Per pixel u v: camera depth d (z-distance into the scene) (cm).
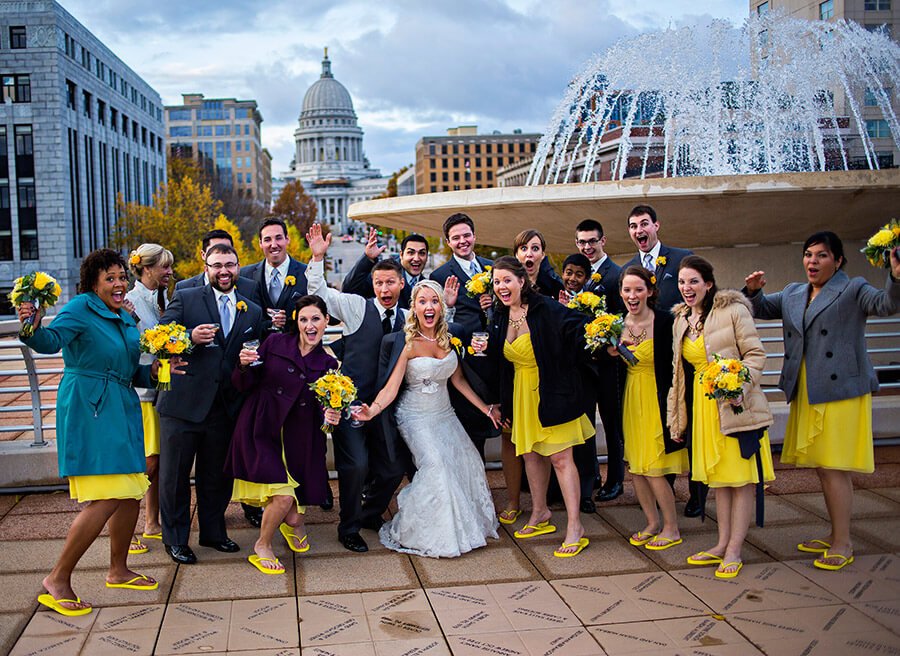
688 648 352
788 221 715
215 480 476
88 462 384
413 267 584
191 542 496
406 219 786
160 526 510
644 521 527
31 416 816
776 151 1146
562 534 505
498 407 512
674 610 390
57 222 4656
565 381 465
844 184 640
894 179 643
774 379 802
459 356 506
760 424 423
